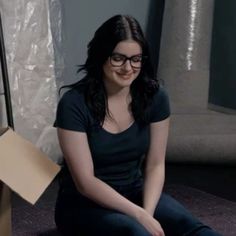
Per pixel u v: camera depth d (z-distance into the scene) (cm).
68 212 219
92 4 418
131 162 218
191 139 373
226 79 468
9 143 191
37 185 184
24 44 348
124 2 438
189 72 443
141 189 223
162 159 223
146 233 192
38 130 356
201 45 445
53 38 382
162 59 451
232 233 269
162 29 452
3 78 323
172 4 441
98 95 205
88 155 205
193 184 346
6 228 200
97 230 205
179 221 207
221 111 461
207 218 288
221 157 374
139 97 212
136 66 201
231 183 350
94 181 204
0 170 179
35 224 276
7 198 197
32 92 353
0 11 338
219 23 468
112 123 209
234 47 455
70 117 203
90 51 205
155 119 218
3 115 343
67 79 412
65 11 404
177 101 445
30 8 349
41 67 356
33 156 195
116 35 196
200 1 441
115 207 203
